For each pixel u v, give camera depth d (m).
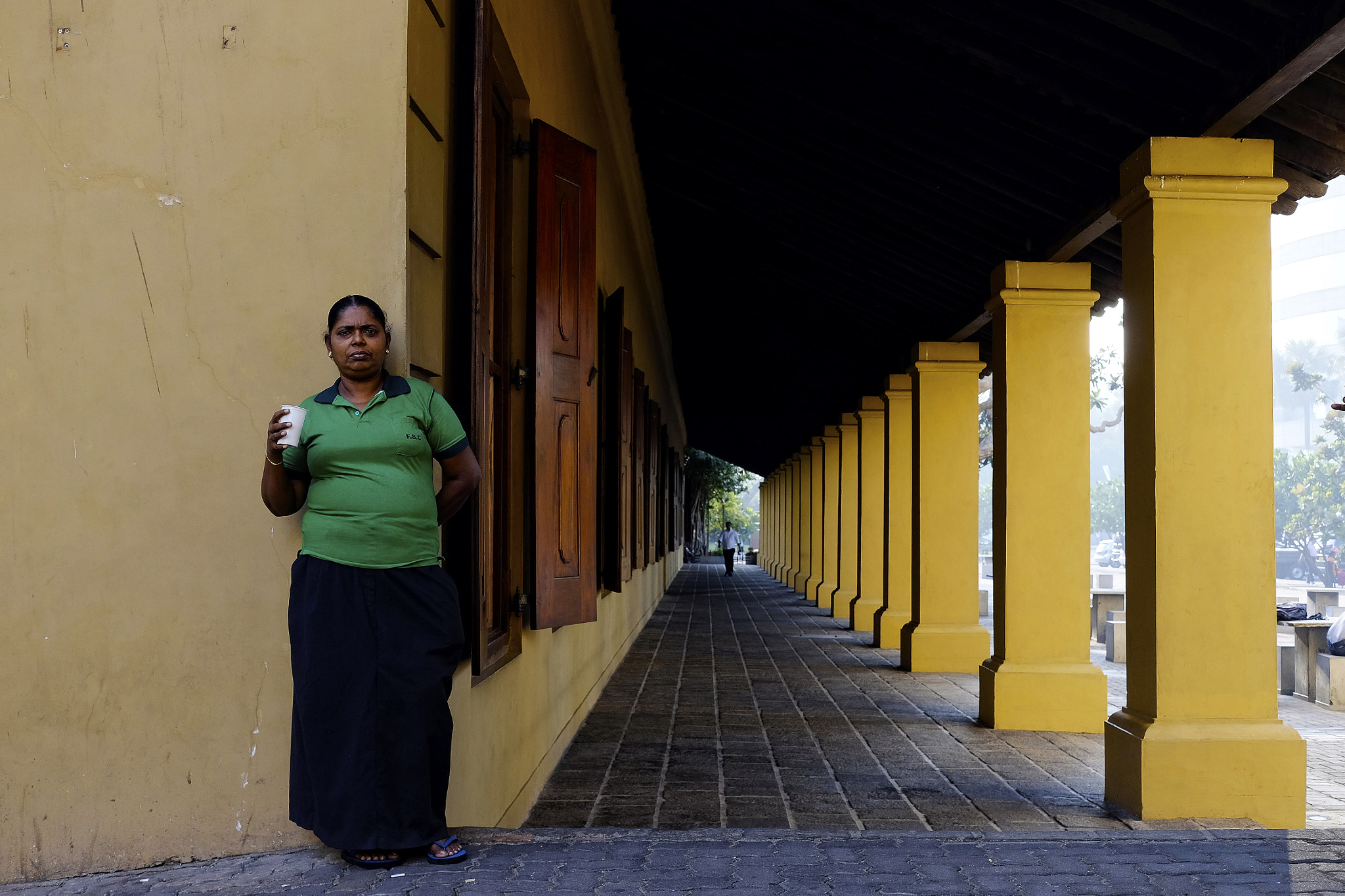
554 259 5.55
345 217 3.31
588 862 3.17
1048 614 8.21
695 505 52.75
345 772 2.95
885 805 5.81
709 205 11.59
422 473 3.02
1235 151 5.55
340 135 3.32
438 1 3.74
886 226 9.15
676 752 7.18
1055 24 5.20
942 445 11.25
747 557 50.16
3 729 3.17
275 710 3.22
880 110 6.96
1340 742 8.65
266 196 3.30
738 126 8.91
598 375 8.87
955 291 10.02
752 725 8.22
